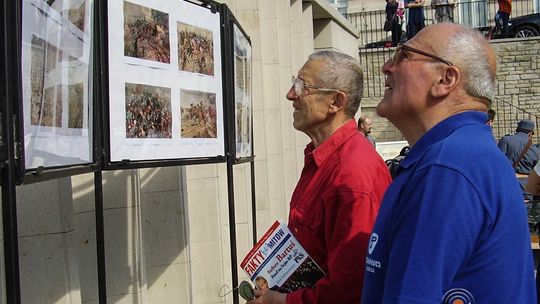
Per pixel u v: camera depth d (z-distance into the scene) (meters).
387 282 1.95
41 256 3.35
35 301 3.34
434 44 2.16
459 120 2.10
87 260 4.20
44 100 2.39
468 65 2.13
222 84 3.87
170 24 3.41
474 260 1.92
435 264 1.87
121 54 3.07
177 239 4.79
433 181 1.94
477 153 1.97
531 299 1.99
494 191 1.93
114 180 4.32
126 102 3.10
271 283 2.92
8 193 2.15
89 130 2.91
